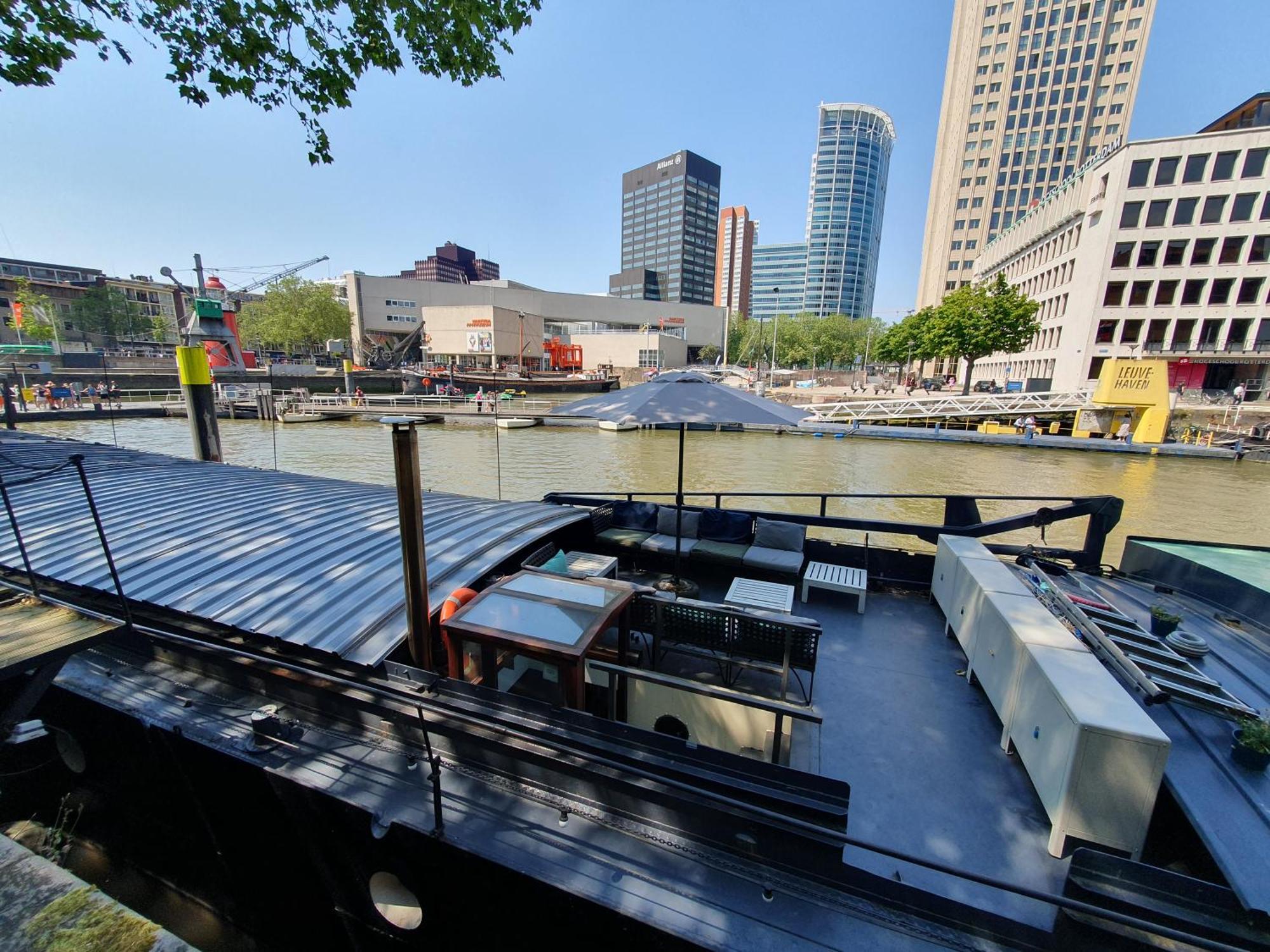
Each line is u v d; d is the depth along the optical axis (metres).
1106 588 5.03
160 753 3.51
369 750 3.15
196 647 3.40
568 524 5.70
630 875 2.44
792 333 95.12
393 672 3.20
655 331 107.19
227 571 4.23
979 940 2.24
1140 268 40.53
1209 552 5.13
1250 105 41.34
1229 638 4.04
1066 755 2.66
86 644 3.12
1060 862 2.74
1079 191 45.16
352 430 39.06
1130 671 3.11
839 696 4.15
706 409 4.91
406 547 3.23
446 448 31.64
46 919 1.86
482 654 3.27
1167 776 2.64
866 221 140.12
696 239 150.50
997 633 3.75
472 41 5.89
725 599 5.46
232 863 3.64
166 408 42.56
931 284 82.56
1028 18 68.88
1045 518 5.77
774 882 2.41
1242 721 2.76
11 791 4.56
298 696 3.47
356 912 3.24
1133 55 65.94
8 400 22.83
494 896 2.59
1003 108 71.50
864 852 2.80
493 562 4.36
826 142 136.75
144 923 1.85
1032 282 54.22
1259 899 1.98
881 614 5.58
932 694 4.20
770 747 3.53
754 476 24.70
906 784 3.27
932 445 33.38
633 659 3.88
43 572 4.33
